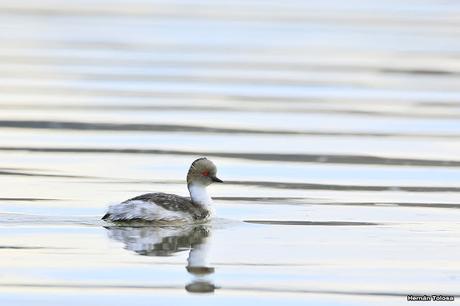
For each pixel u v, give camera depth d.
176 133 33.09
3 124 33.78
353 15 62.09
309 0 69.38
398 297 18.31
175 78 42.50
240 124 34.53
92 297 17.94
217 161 29.64
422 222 23.42
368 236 22.16
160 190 26.05
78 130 33.25
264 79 42.78
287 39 53.03
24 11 61.72
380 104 38.34
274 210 24.42
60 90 39.72
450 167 29.25
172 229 22.33
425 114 36.62
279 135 33.12
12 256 20.03
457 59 48.00
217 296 18.14
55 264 19.64
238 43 51.59
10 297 17.86
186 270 19.48
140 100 38.09
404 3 68.00
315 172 28.52
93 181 26.88
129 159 29.58
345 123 34.94
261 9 64.50
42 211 23.58
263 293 18.38
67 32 54.09
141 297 18.00
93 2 66.75
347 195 26.05
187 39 52.50
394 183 27.39
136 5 65.62
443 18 61.00
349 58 47.94
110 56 47.19
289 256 20.52
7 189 25.75
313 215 23.97
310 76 43.66
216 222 23.09
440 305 17.94
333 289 18.64
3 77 41.88
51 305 17.52
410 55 48.91
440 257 20.58
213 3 67.12
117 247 20.80
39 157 29.55
